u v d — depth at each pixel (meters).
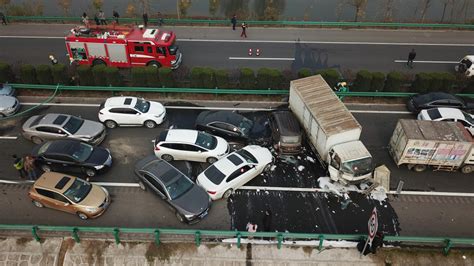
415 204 18.36
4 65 24.58
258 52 29.53
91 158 19.16
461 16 38.28
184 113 23.62
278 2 42.12
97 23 31.48
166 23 33.47
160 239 16.53
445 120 21.41
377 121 23.39
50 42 30.62
